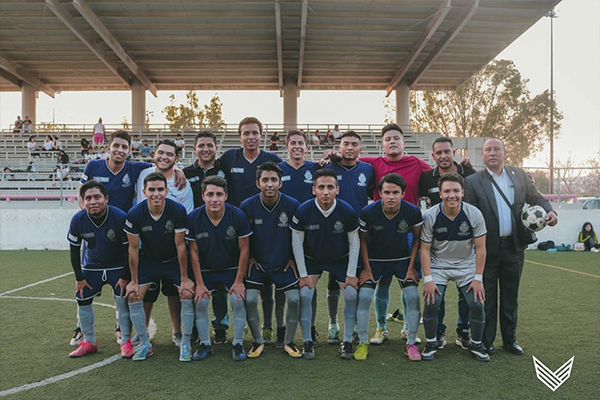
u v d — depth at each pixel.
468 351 3.77
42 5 15.88
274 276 3.71
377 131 22.56
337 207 3.63
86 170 4.17
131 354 3.61
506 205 3.64
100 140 19.86
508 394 2.87
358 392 2.90
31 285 6.66
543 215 3.54
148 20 16.84
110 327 4.53
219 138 22.22
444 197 3.51
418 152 20.56
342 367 3.38
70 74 22.67
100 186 3.57
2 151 19.72
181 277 3.66
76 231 3.61
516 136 34.75
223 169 4.32
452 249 3.62
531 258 9.65
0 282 6.89
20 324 4.59
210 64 21.17
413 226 3.69
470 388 2.97
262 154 4.34
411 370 3.31
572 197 12.88
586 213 11.58
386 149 4.30
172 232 3.62
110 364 3.45
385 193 3.57
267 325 4.05
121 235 3.65
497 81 34.53
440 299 3.57
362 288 3.70
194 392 2.90
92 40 18.47
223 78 23.05
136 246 3.57
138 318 3.58
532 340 4.00
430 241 3.65
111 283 3.72
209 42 18.83
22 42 18.95
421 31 17.92
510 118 34.88
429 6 16.03
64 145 20.45
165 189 3.53
